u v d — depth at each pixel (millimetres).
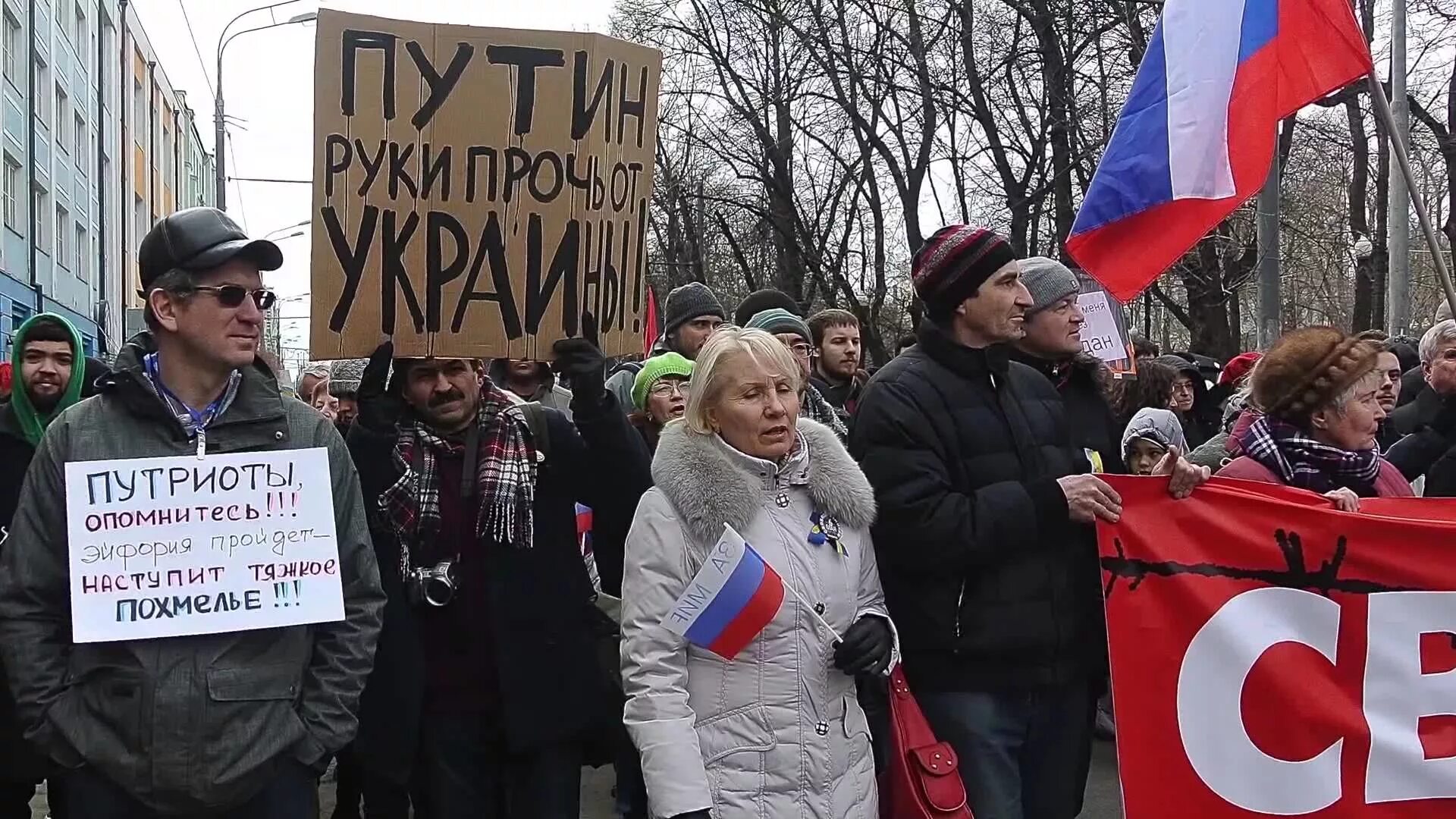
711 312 5664
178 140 54906
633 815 5082
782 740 2646
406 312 3271
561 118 3361
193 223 2582
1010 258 3213
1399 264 13711
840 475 2820
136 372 2586
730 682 2666
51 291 28656
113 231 37375
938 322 3273
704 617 2588
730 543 2588
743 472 2734
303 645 2637
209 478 2568
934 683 3158
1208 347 18109
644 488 3377
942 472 3100
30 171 26250
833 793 2689
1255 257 17547
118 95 38281
